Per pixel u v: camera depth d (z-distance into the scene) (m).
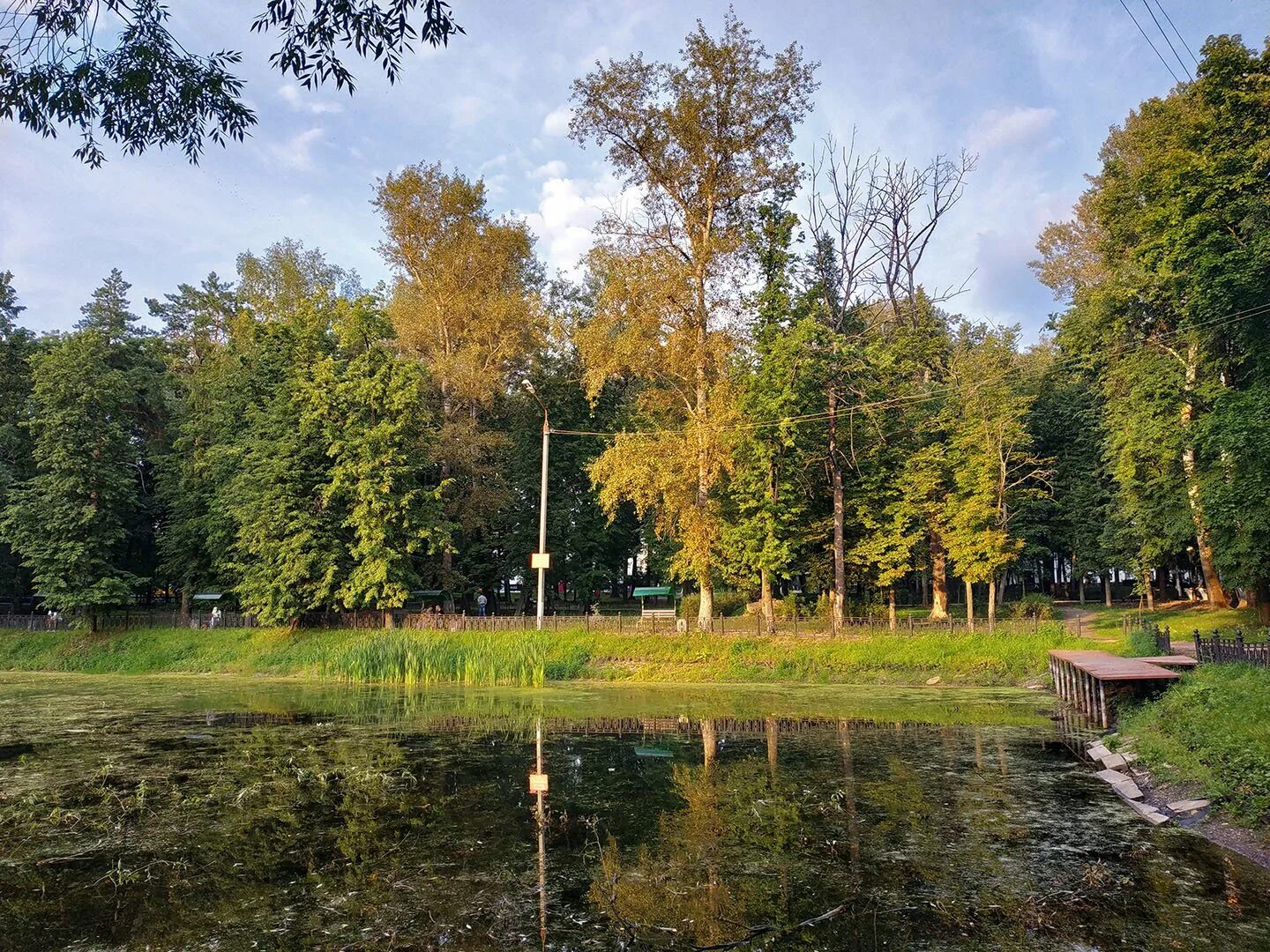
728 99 31.72
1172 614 37.53
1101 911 7.35
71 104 8.31
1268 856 8.68
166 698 24.88
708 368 32.88
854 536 35.34
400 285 42.22
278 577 35.03
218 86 8.50
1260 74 26.64
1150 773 12.29
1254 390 24.84
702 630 31.91
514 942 6.82
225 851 9.39
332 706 22.64
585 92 31.84
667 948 6.67
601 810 11.05
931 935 6.85
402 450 36.09
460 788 12.41
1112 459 38.22
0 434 41.34
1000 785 12.45
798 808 11.05
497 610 49.50
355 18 7.26
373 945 6.79
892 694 24.62
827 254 46.84
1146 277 32.09
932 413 39.41
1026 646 27.78
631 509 49.00
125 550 44.12
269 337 40.25
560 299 52.06
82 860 9.12
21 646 38.69
